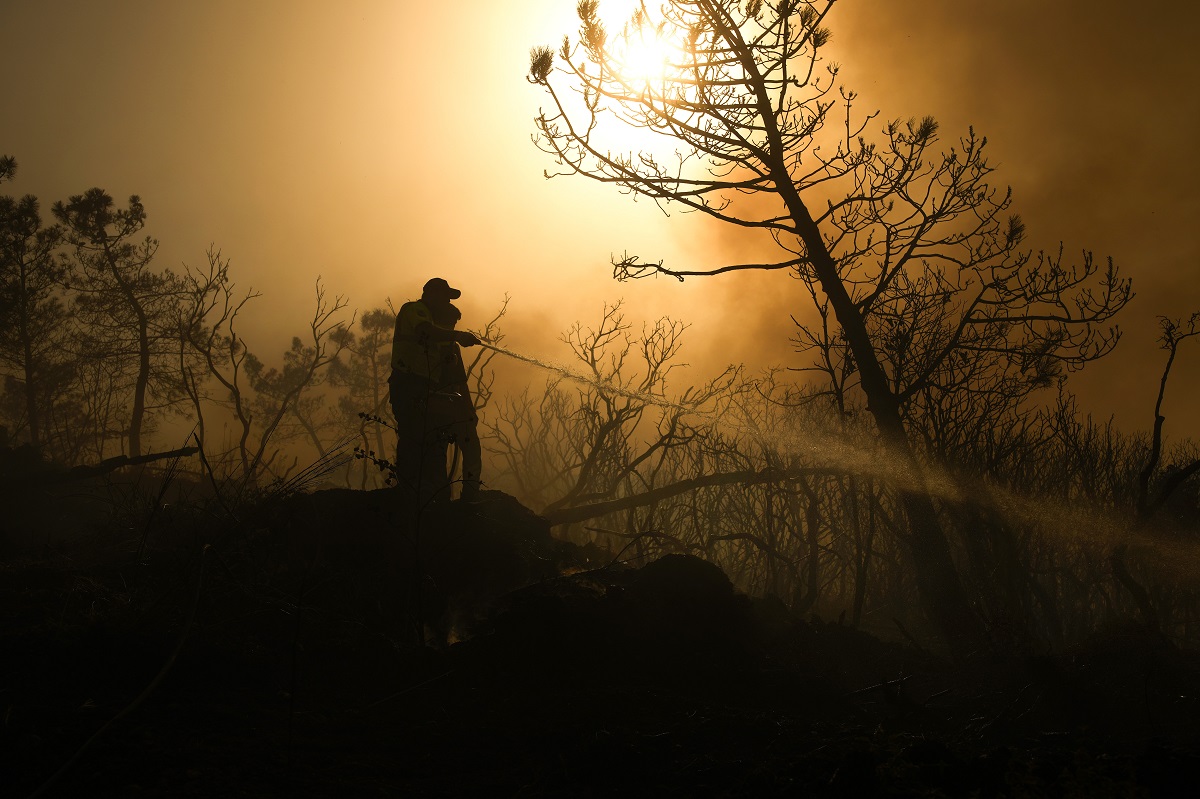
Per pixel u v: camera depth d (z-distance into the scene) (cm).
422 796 349
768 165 764
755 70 757
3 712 387
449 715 436
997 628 598
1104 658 548
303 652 493
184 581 534
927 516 705
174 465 689
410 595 610
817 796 325
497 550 714
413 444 732
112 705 408
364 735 407
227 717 407
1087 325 732
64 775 340
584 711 439
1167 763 329
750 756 395
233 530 637
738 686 510
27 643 445
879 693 532
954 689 541
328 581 604
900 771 323
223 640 479
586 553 808
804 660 588
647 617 549
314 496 705
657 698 462
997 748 370
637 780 368
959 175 743
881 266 757
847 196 761
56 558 646
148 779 342
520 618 526
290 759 370
